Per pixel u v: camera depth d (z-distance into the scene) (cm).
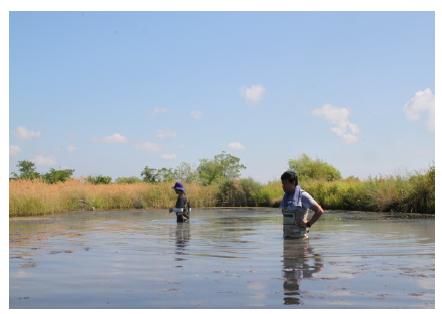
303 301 543
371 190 2536
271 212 2447
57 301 558
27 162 4384
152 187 3153
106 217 2031
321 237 1133
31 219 1909
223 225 1538
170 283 634
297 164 4294
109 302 551
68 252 917
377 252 881
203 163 4822
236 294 575
